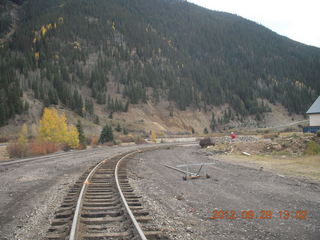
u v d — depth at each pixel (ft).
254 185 31.17
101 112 419.74
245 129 438.40
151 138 229.45
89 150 105.09
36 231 16.08
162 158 71.92
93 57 623.77
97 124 321.11
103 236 14.43
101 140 164.86
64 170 46.47
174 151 102.89
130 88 510.17
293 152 62.64
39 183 33.65
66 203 21.90
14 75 396.16
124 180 33.60
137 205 21.77
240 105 590.14
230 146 87.97
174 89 554.87
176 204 22.91
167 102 516.73
